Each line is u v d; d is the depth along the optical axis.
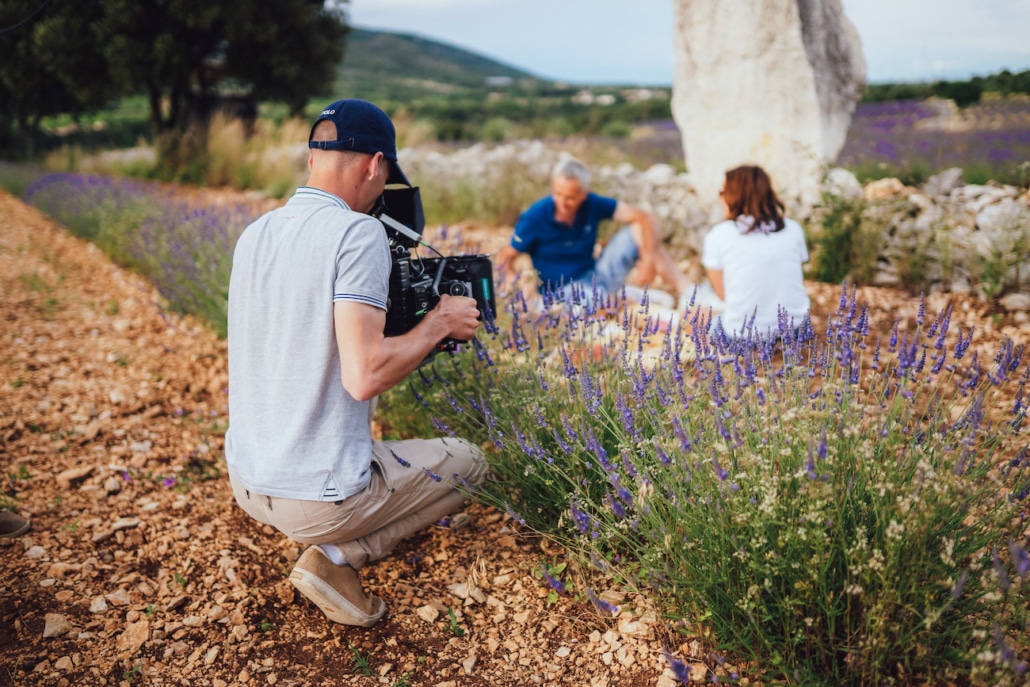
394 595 2.50
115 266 7.61
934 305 4.66
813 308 4.84
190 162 14.27
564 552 2.59
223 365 4.61
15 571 2.59
